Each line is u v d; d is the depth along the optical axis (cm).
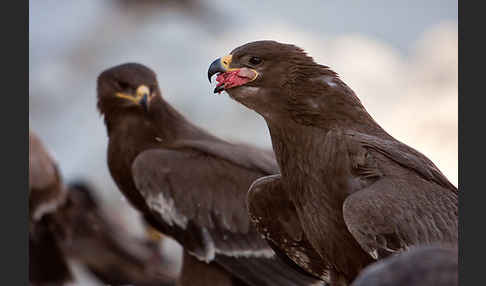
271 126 852
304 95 834
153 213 1173
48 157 1394
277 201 873
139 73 1211
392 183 756
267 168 1159
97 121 2458
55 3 2764
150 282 1434
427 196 748
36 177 1362
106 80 1220
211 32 2670
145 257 1436
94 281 1448
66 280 1408
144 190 1170
